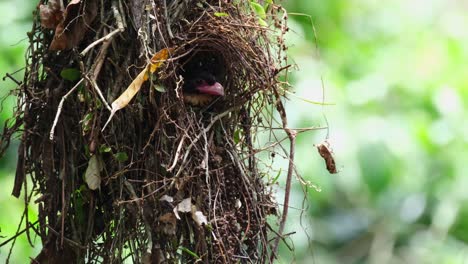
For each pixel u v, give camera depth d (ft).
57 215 18.74
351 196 34.09
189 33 18.92
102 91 18.16
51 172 18.66
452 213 34.30
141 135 18.26
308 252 31.45
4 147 18.92
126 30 18.19
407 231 34.91
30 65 18.81
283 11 20.02
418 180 33.76
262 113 19.89
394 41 35.12
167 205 17.93
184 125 18.28
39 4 18.86
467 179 33.73
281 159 27.48
